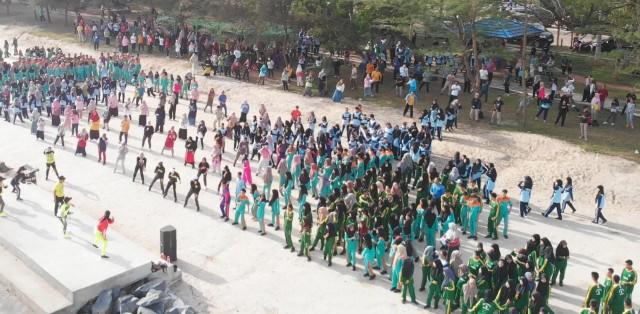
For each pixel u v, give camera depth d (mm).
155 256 23094
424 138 32406
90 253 22719
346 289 22094
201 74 48969
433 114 35719
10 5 74562
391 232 23828
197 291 21859
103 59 48594
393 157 33625
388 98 43500
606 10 42438
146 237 25391
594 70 42969
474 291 19516
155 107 43562
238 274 22953
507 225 26078
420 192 27359
